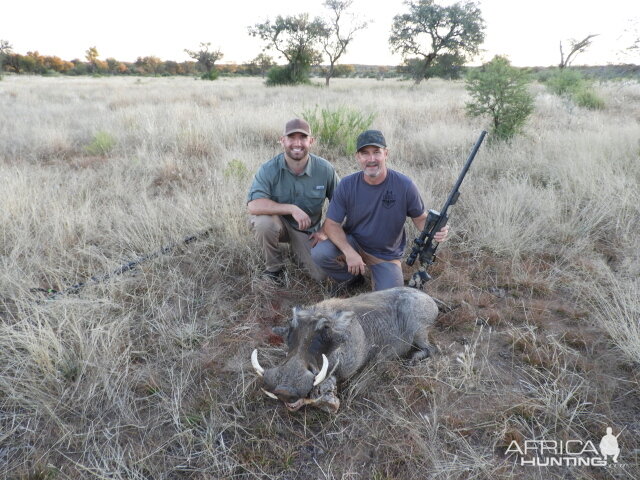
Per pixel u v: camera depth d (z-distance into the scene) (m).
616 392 3.52
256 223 4.97
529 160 8.47
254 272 5.28
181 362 3.87
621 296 4.30
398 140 10.42
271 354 3.99
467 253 5.69
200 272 5.18
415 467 2.96
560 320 4.42
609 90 19.47
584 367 3.73
